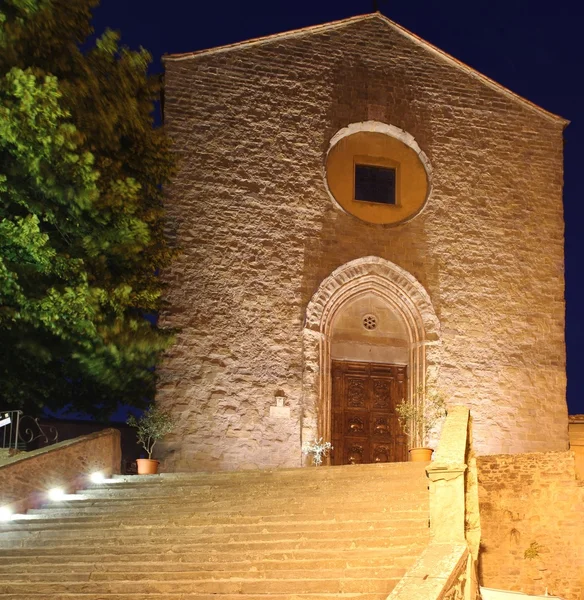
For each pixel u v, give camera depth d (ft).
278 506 43.32
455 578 30.66
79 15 55.52
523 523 57.21
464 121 77.97
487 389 72.90
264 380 69.00
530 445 72.54
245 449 67.46
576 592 55.67
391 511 39.93
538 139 79.30
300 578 34.01
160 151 61.11
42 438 69.36
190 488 48.78
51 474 49.98
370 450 72.13
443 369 72.49
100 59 57.11
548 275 76.54
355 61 76.69
